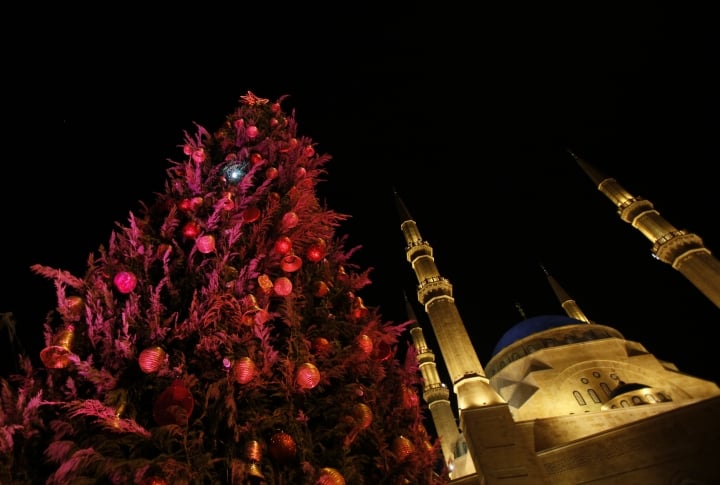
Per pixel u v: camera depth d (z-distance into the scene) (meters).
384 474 5.51
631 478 23.56
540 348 38.75
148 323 4.98
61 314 5.05
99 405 3.95
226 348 5.05
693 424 23.91
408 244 40.44
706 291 34.94
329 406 5.50
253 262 5.64
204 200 6.82
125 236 6.06
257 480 4.50
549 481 24.66
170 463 3.94
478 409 26.34
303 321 6.20
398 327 6.82
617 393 32.81
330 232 7.74
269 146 8.18
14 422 4.05
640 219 40.88
